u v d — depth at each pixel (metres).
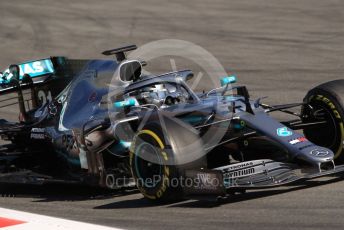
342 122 30.25
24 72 35.59
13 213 26.83
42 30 68.69
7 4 77.50
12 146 36.03
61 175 32.56
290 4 72.75
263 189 28.97
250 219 24.86
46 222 25.25
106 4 76.62
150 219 25.67
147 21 70.19
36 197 31.48
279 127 28.66
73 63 34.09
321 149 27.84
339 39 60.53
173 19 70.38
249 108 29.20
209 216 25.55
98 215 26.94
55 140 32.91
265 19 68.31
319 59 55.78
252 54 58.44
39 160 34.62
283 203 26.73
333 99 30.50
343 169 27.88
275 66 54.94
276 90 49.22
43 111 34.62
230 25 67.25
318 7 70.81
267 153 29.12
